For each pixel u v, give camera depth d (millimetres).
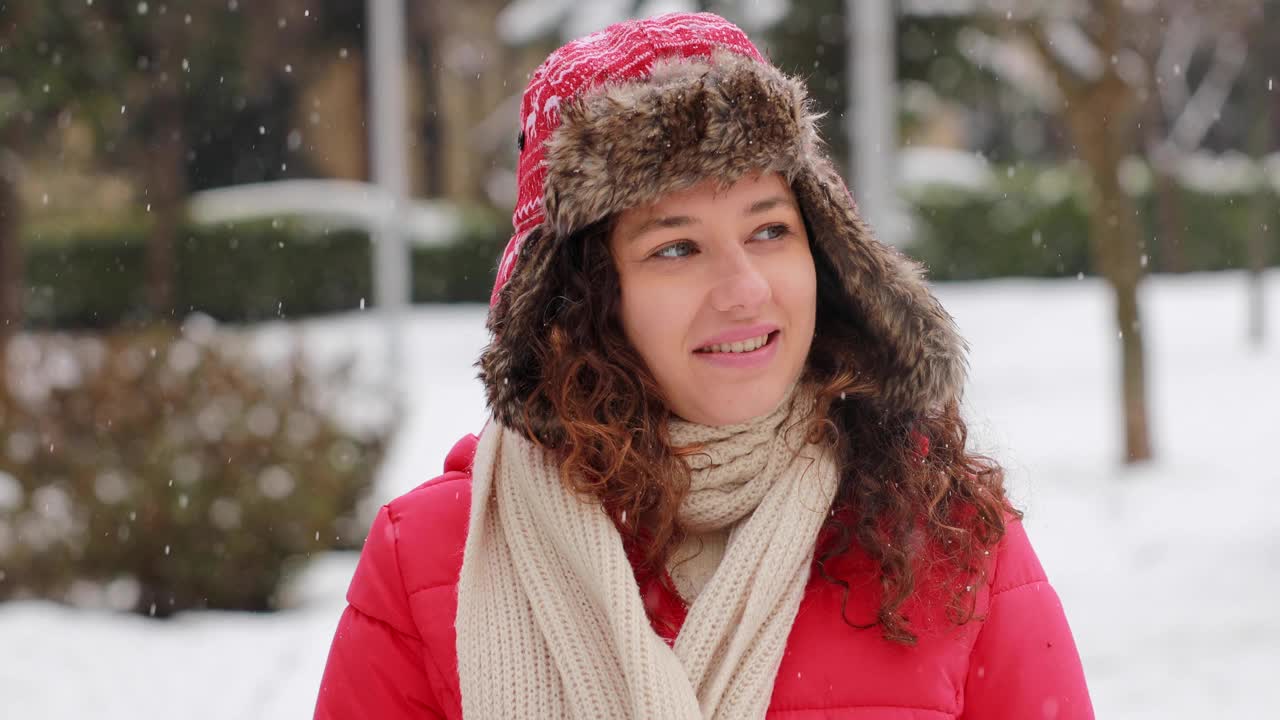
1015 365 24078
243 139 38469
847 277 2596
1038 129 47156
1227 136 48750
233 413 9953
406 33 39062
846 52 15492
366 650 2617
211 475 9789
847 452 2553
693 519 2527
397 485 13992
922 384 2557
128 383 9883
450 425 18078
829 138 15500
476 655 2463
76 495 9633
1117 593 9422
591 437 2480
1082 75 15273
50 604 9680
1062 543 11094
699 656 2383
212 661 8328
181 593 9758
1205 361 23562
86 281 35094
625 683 2398
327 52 36281
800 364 2500
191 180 38375
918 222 19359
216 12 28125
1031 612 2496
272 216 35719
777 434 2537
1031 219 39844
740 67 2385
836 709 2414
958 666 2449
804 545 2453
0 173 19016
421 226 37844
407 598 2621
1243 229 41531
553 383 2486
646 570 2568
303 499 9922
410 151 41969
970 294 36906
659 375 2459
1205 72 45938
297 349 10625
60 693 7625
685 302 2400
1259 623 8391
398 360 18391
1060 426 17609
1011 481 2777
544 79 2594
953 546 2486
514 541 2539
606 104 2367
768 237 2479
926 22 17203
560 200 2422
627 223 2438
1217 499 12633
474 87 41750
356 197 38094
